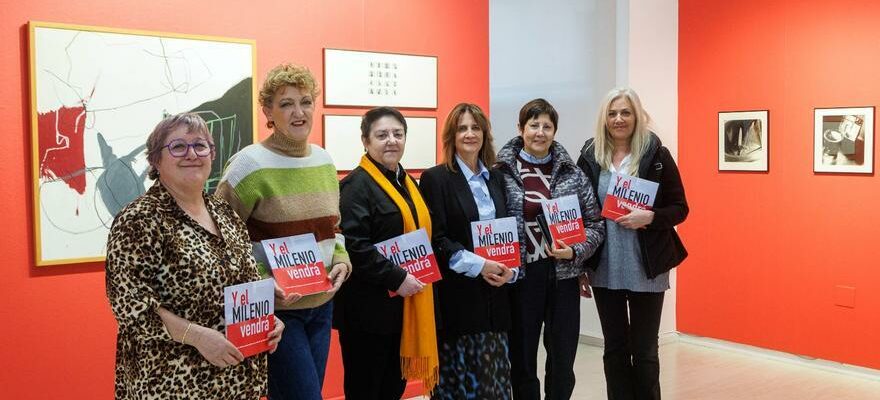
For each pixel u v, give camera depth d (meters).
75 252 3.56
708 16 5.89
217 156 3.92
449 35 4.73
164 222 2.16
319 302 2.78
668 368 5.34
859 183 5.12
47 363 3.54
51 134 3.47
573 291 3.65
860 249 5.14
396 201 3.15
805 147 5.38
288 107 2.72
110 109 3.61
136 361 2.13
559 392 3.62
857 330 5.17
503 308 3.44
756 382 4.99
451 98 4.76
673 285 6.19
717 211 5.91
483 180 3.49
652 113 5.95
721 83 5.83
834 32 5.20
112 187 3.63
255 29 4.04
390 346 3.22
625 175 3.69
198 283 2.18
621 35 5.80
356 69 4.35
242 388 2.30
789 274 5.50
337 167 4.31
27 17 3.43
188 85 3.82
